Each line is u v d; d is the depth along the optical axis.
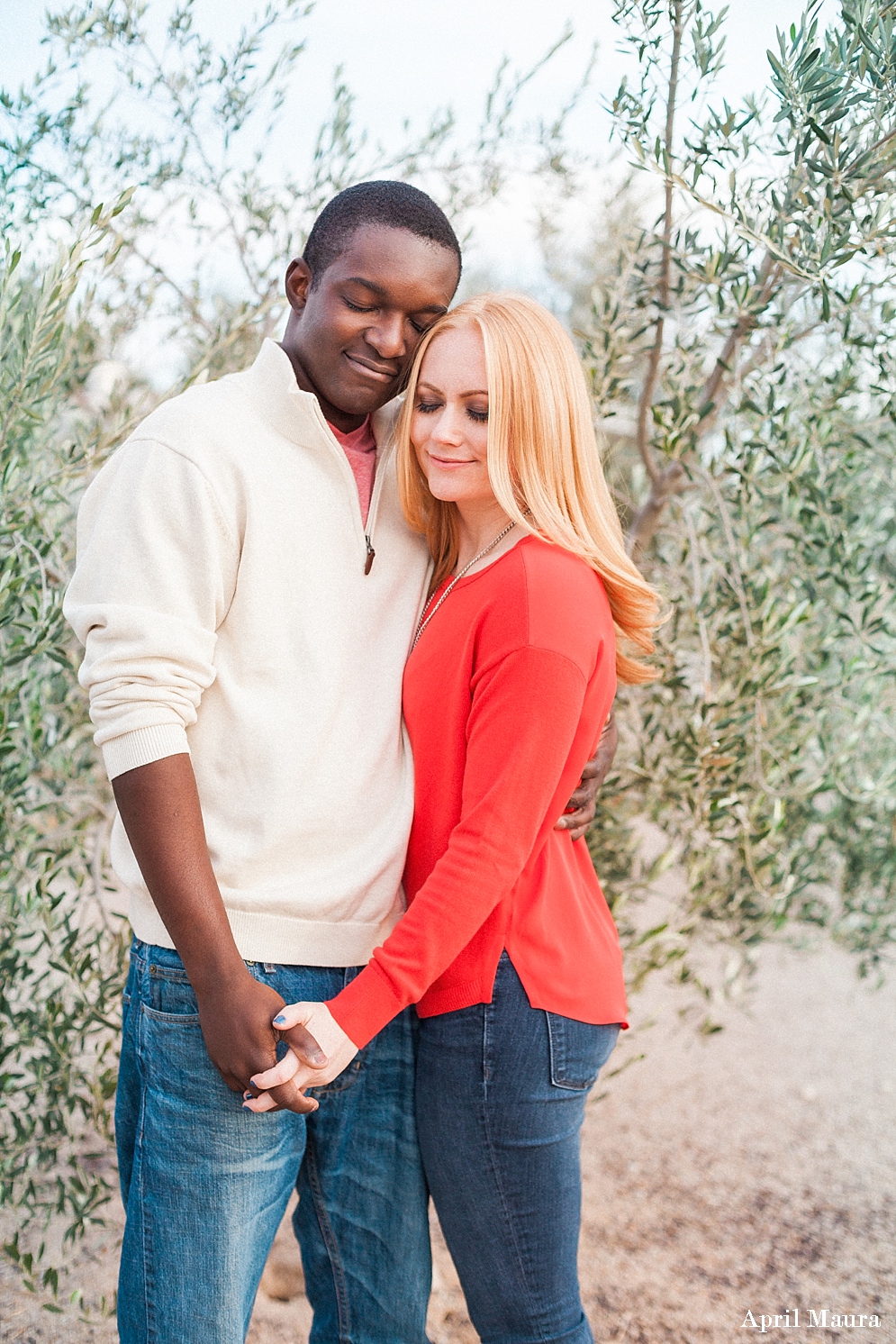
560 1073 1.45
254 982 1.26
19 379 1.74
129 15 2.12
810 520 2.06
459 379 1.48
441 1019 1.48
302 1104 1.27
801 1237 2.51
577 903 1.56
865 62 1.58
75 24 2.08
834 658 2.29
